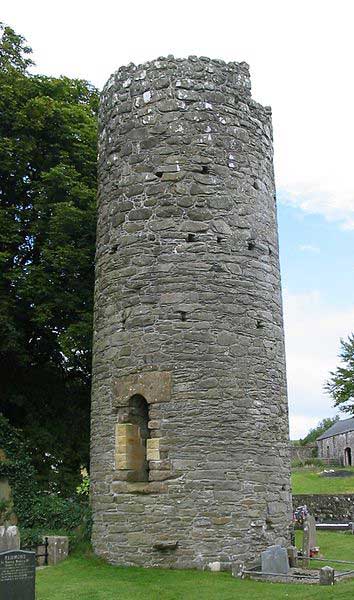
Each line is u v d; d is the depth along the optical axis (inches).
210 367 479.5
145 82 540.1
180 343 482.6
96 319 546.3
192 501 454.9
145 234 512.7
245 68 557.6
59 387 770.2
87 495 683.4
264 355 505.7
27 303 718.5
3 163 734.5
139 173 526.3
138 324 497.7
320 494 951.0
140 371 487.5
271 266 535.8
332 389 1540.4
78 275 730.8
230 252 508.1
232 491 461.4
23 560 348.8
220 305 494.9
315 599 351.6
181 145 520.1
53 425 743.7
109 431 498.3
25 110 744.3
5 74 773.9
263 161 553.0
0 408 738.2
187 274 496.4
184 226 506.0
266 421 492.7
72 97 862.5
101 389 517.7
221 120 531.2
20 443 661.9
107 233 543.2
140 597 373.1
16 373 756.6
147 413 493.4
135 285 506.9
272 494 481.7
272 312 524.7
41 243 756.0
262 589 385.7
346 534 733.9
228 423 473.4
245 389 486.9
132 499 467.8
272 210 557.9
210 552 447.8
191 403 471.5
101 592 387.2
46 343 763.4
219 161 522.6
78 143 788.0
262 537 465.1
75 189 727.7
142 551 456.1
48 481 691.4
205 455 463.5
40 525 602.2
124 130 542.6
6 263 741.3
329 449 2263.8
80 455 740.7
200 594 377.1
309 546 535.2
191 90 530.3
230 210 516.7
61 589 400.5
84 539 515.5
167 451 464.4
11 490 634.8
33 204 760.3
